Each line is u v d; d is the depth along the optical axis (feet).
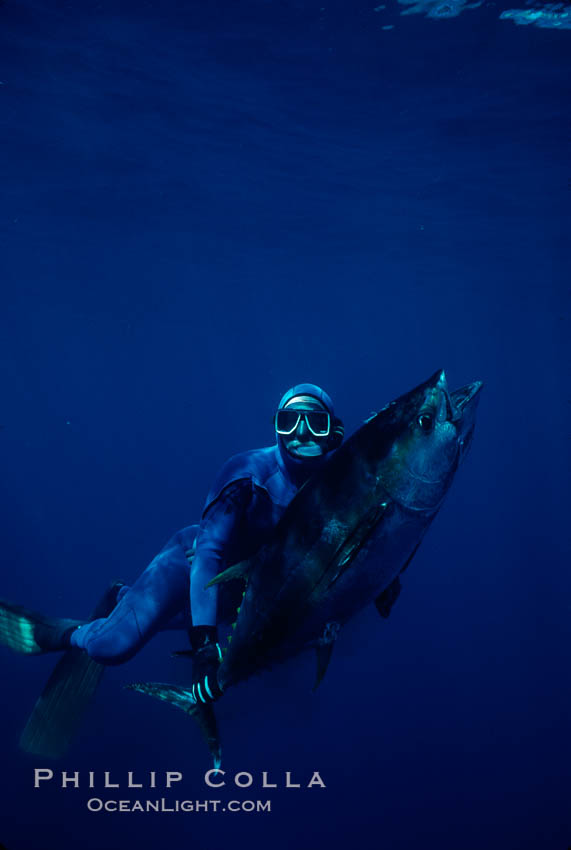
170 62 37.11
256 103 42.14
